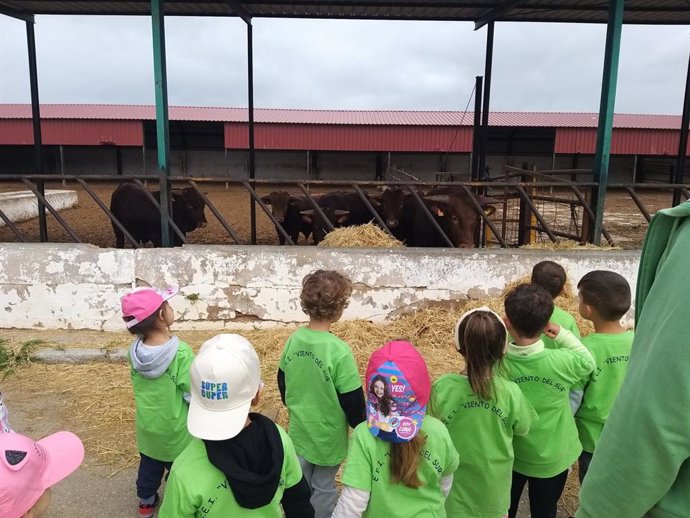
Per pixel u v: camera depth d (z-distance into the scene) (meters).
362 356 4.76
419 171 28.41
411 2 7.89
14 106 28.62
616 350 2.55
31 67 7.73
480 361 2.14
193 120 25.44
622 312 2.58
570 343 2.47
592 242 5.96
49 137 25.25
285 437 1.92
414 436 1.88
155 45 5.29
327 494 2.71
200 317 5.39
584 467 2.67
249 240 10.31
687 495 1.14
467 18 8.73
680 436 1.08
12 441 1.50
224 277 5.34
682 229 1.20
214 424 1.73
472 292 5.43
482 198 7.87
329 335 2.66
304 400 2.66
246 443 1.77
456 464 2.04
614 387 2.56
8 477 1.41
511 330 2.42
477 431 2.21
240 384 1.75
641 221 14.39
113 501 3.02
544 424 2.39
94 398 4.15
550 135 28.09
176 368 2.62
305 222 9.50
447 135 26.11
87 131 25.31
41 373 4.57
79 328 5.37
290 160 28.33
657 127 26.31
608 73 5.57
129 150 27.98
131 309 2.59
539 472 2.42
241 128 25.44
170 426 2.65
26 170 27.61
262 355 4.85
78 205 15.70
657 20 8.57
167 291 2.75
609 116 5.63
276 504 1.84
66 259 5.27
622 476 1.17
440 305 5.43
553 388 2.36
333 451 2.67
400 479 1.90
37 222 12.32
